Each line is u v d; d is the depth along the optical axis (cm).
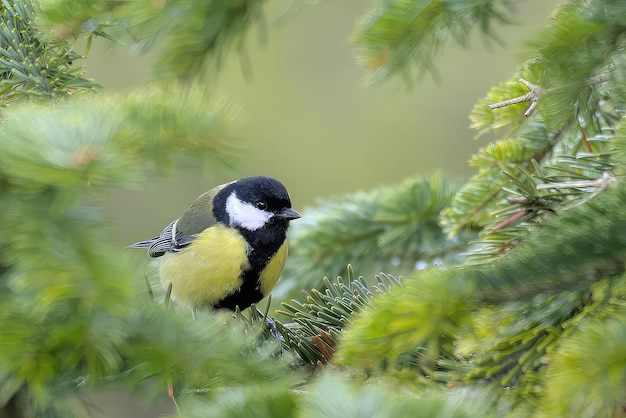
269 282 354
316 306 343
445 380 320
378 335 294
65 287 291
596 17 338
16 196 303
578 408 261
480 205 345
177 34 341
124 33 341
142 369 329
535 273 299
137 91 338
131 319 328
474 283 296
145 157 322
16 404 339
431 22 339
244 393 293
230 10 341
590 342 259
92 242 299
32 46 345
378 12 339
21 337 306
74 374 338
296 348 342
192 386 338
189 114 325
